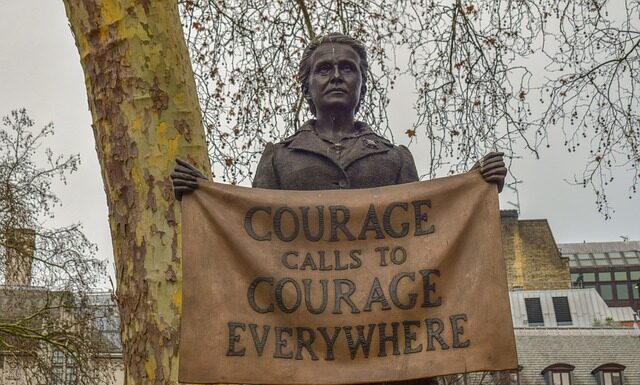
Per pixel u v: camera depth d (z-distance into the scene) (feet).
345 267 15.93
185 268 15.76
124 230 24.02
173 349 22.95
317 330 15.58
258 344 15.46
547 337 106.11
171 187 24.09
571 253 202.18
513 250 152.35
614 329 106.83
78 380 59.47
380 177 17.85
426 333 15.53
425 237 16.06
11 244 59.26
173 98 24.73
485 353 15.37
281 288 15.72
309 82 18.63
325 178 17.72
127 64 24.63
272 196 16.25
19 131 61.21
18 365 60.34
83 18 25.18
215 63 40.06
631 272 196.13
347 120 18.35
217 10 39.78
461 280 15.78
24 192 60.49
